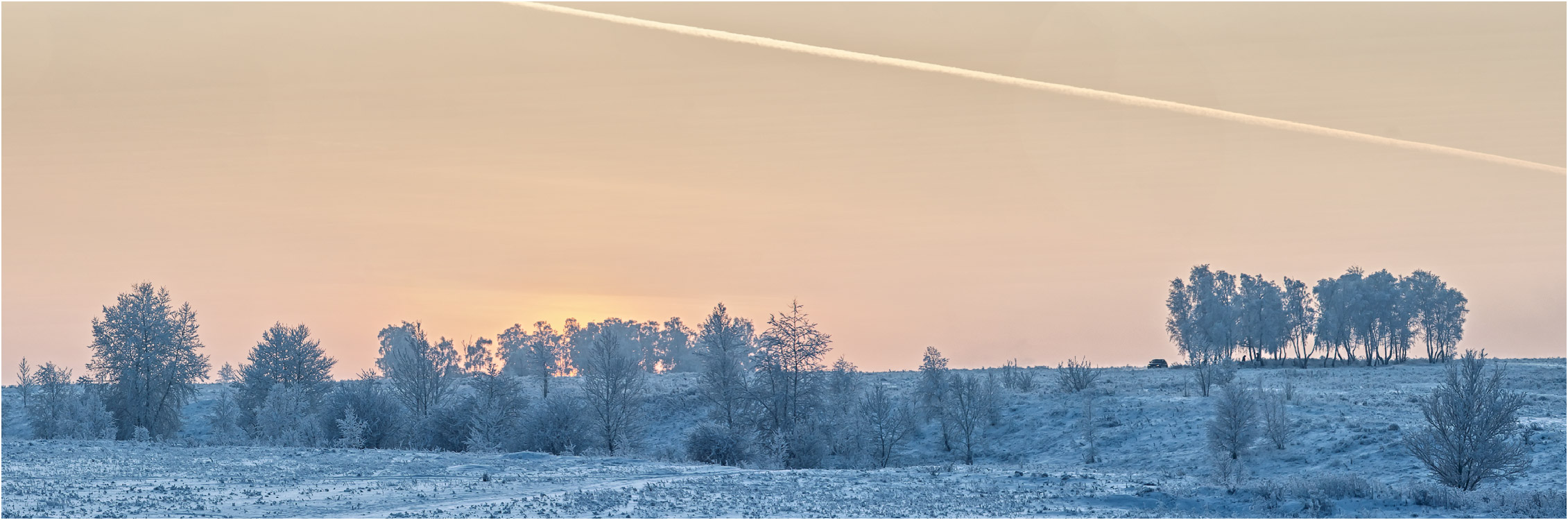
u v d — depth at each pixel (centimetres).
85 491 3288
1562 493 3594
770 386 7544
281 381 8575
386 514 3019
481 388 7444
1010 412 8269
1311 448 6028
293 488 3575
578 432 6781
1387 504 3359
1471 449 4450
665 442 8544
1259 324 14488
